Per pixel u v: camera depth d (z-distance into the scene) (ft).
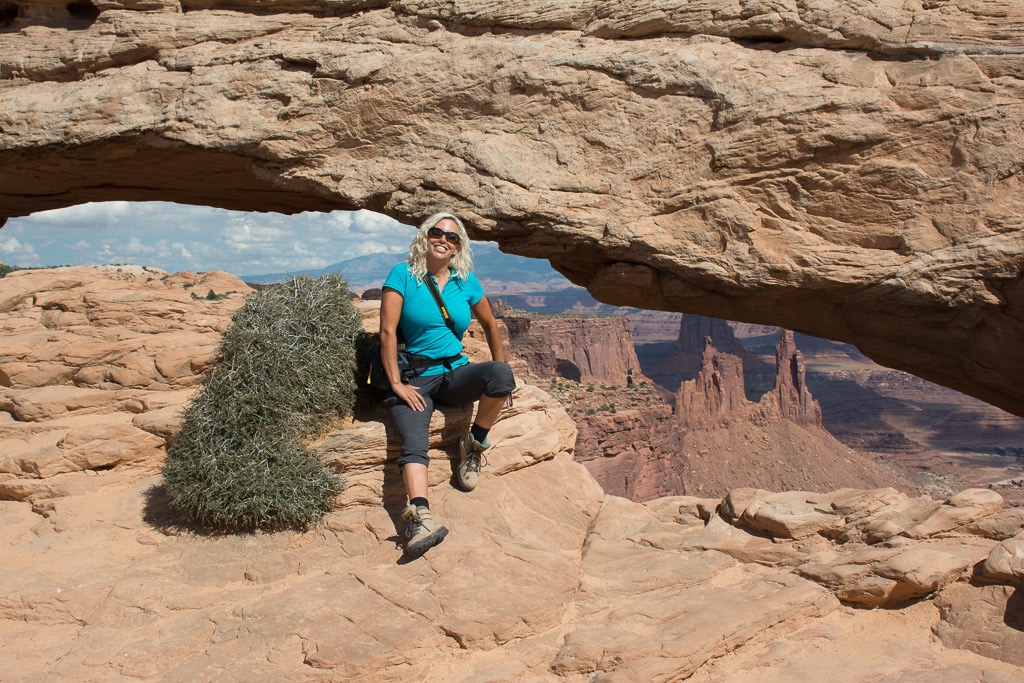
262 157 43.62
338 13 43.78
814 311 38.93
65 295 28.50
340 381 20.71
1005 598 16.15
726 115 36.96
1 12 47.52
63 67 45.47
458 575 17.71
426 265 19.30
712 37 38.24
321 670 14.71
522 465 22.91
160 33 44.14
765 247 37.14
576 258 40.96
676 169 38.06
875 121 35.58
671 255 38.17
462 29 41.68
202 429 19.39
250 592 17.62
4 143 45.27
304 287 21.91
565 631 16.89
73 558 18.56
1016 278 34.37
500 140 40.42
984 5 35.47
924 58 35.70
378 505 20.10
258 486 18.74
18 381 24.09
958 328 36.65
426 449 18.84
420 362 19.39
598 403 224.12
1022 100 34.42
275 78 42.93
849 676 15.11
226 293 30.32
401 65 41.63
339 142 42.80
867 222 36.32
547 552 19.35
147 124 43.70
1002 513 18.15
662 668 15.07
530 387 26.27
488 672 15.34
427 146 41.73
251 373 19.74
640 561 19.88
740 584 18.39
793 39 37.45
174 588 17.61
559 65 39.50
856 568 17.66
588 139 39.27
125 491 21.22
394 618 16.22
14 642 16.05
